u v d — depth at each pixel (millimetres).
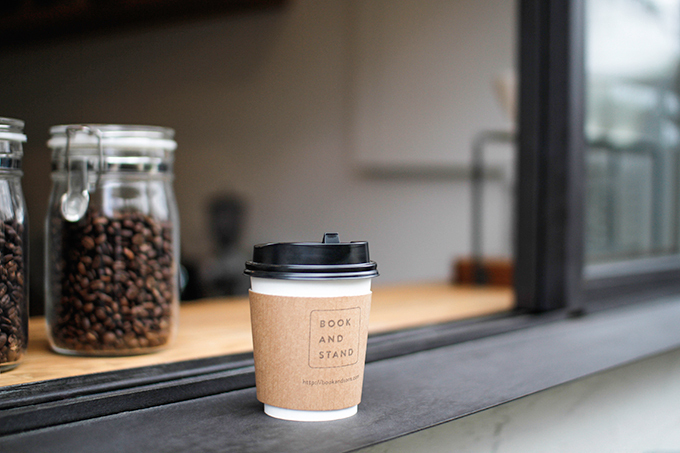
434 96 2439
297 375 600
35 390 608
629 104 1217
